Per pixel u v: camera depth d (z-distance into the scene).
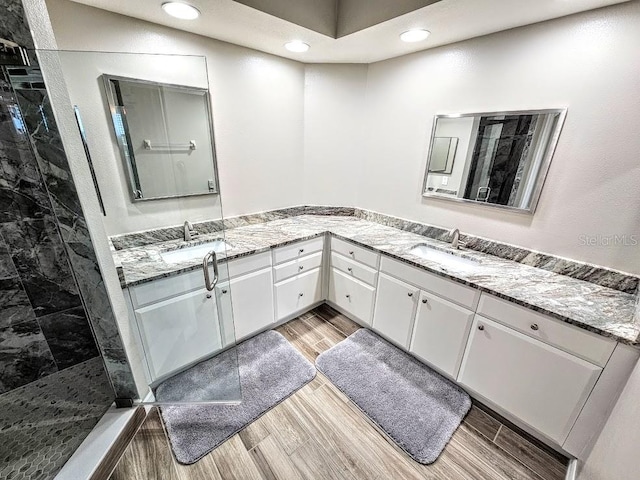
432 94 2.17
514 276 1.73
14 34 1.00
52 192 1.17
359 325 2.58
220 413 1.71
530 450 1.55
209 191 2.11
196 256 2.02
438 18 1.60
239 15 1.63
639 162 1.42
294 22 1.72
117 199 1.74
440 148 2.18
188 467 1.43
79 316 1.90
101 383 1.82
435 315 1.89
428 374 2.02
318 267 2.61
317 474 1.42
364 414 1.73
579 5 1.40
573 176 1.63
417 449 1.53
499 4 1.43
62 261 1.76
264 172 2.58
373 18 1.71
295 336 2.42
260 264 2.16
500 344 1.60
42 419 1.59
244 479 1.39
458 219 2.20
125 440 1.52
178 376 1.96
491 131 1.90
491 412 1.76
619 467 1.00
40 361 1.84
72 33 1.55
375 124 2.59
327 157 2.79
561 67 1.58
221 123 2.20
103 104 1.57
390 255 2.08
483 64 1.87
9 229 1.57
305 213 2.97
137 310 1.66
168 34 1.83
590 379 1.31
